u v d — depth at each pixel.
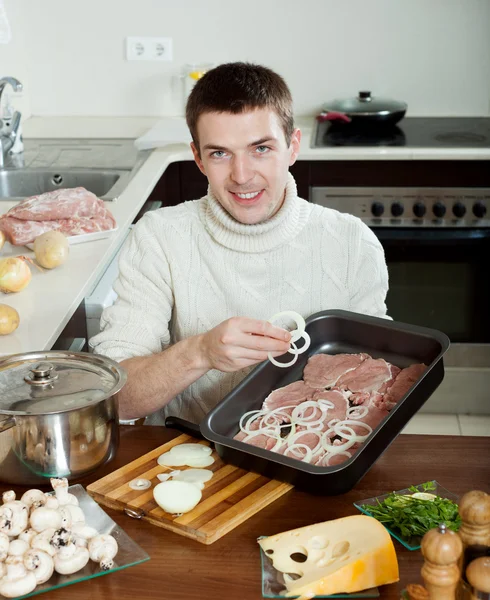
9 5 3.56
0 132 3.22
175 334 1.90
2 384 1.32
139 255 1.82
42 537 1.09
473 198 3.22
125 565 1.11
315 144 3.27
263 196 1.66
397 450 1.39
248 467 1.28
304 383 1.55
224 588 1.07
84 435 1.26
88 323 2.26
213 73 1.57
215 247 1.79
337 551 1.09
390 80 3.72
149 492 1.26
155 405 1.59
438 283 3.33
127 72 3.79
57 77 3.81
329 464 1.30
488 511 0.93
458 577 0.91
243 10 3.65
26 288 1.99
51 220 2.32
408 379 1.52
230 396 1.44
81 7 3.70
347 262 1.82
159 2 3.67
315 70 3.73
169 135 3.35
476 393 3.44
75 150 3.45
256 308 1.82
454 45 3.66
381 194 3.25
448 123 3.63
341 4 3.62
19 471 1.27
